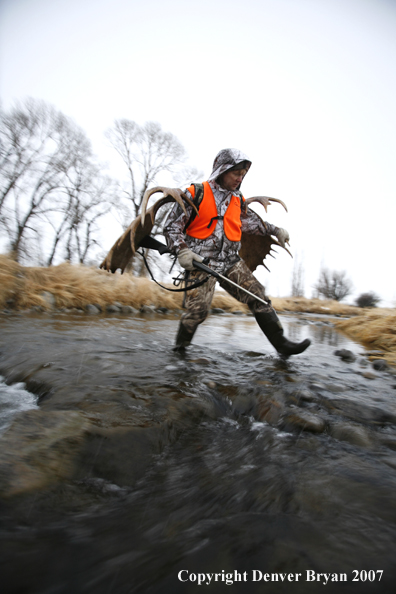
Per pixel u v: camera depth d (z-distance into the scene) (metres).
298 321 10.85
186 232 3.45
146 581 0.92
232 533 1.12
